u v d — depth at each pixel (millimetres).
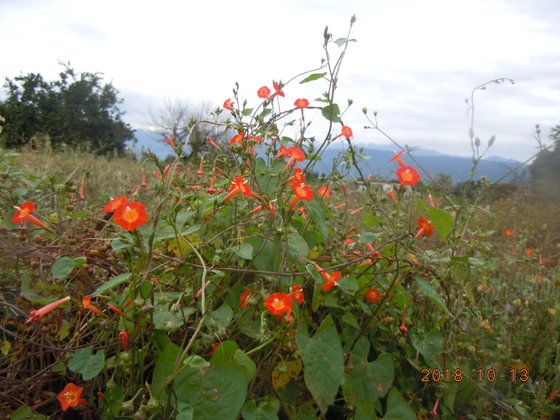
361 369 403
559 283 637
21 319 392
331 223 519
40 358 373
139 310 319
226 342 321
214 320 343
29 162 1089
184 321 325
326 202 530
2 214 483
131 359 322
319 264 443
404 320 436
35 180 579
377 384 399
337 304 435
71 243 405
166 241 406
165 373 306
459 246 574
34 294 336
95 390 359
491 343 536
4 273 391
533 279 668
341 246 459
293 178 429
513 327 582
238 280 398
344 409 408
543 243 1183
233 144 434
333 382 347
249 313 377
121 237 343
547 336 563
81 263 334
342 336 420
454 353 474
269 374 366
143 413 274
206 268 350
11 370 347
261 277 397
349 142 494
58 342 355
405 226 523
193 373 302
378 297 426
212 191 446
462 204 546
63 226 450
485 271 620
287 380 377
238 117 493
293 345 368
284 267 403
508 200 1611
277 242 402
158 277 379
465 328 521
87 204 616
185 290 360
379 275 456
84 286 385
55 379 360
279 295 341
